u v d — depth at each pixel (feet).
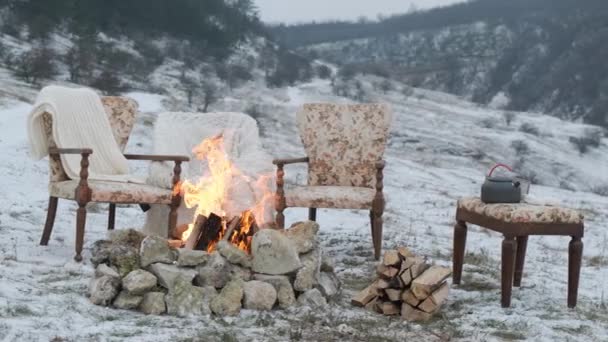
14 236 19.99
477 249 23.79
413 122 163.73
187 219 19.39
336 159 21.68
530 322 13.56
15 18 172.96
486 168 123.34
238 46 273.13
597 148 188.75
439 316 13.94
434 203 39.14
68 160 19.03
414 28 494.18
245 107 133.69
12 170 38.22
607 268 22.33
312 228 15.07
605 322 14.21
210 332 11.77
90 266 16.63
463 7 500.33
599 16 387.14
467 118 195.62
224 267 13.83
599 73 332.19
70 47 164.96
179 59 216.54
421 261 14.03
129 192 18.15
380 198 19.60
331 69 285.84
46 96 19.13
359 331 12.39
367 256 20.72
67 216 24.84
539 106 332.39
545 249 25.77
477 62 407.23
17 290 13.57
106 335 11.24
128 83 152.05
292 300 13.78
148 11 245.24
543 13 434.71
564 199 52.70
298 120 21.95
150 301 13.08
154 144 20.85
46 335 10.99
